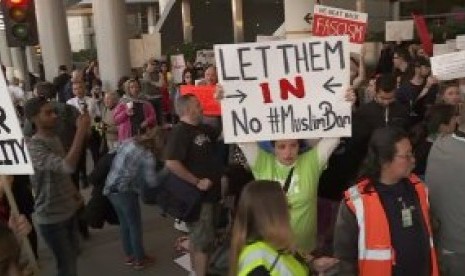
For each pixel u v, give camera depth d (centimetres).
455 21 2438
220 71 380
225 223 514
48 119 459
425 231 302
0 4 988
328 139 385
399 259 297
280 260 260
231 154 589
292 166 384
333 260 309
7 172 360
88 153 1258
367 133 509
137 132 846
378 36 2236
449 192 326
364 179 312
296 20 1111
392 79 527
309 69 374
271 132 383
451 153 324
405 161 294
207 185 496
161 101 1129
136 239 610
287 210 266
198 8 4344
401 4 2669
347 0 2158
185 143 495
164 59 1983
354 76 704
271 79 377
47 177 465
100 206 619
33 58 3391
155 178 543
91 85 1630
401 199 300
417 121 666
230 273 270
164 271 610
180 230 735
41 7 2200
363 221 298
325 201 483
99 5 1723
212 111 676
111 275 609
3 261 249
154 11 5562
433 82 688
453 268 333
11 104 348
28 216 564
